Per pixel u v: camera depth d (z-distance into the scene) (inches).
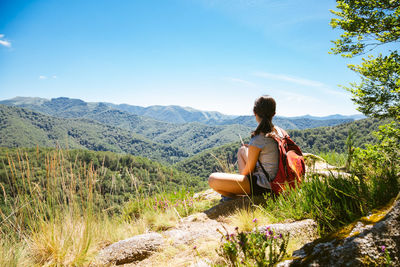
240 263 51.9
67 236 93.7
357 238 41.8
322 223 71.1
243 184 112.2
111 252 88.1
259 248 49.8
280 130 113.5
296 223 72.3
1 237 87.4
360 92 246.4
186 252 78.8
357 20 228.2
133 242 89.4
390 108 228.2
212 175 123.2
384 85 236.8
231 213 107.6
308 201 81.3
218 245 74.3
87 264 83.9
